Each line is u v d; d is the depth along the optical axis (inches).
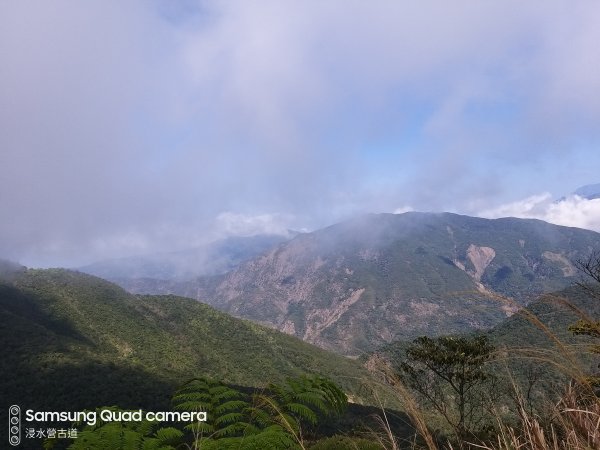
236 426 147.1
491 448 118.4
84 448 131.3
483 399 137.5
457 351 720.3
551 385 118.6
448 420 137.4
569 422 113.2
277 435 132.6
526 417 113.3
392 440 109.1
